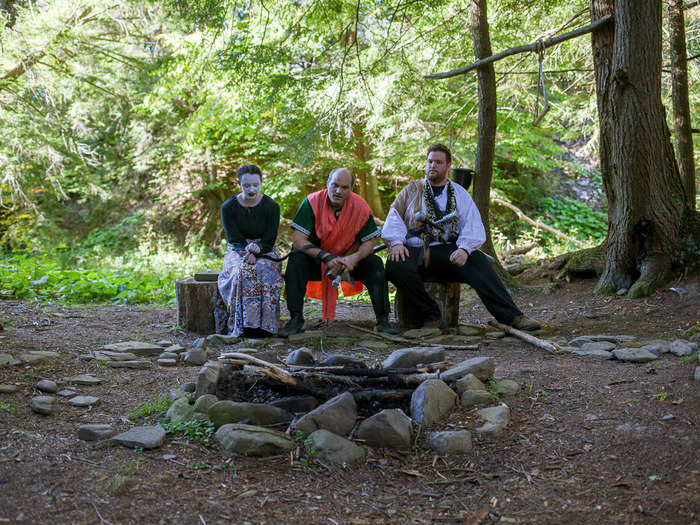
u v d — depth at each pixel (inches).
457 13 323.0
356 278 197.9
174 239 551.8
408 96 365.4
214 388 122.8
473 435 108.8
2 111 453.7
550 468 97.5
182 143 499.8
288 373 124.0
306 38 342.3
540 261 304.8
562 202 584.1
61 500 83.2
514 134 483.8
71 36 445.1
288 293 190.5
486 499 91.0
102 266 455.5
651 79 226.4
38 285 288.5
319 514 86.0
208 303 200.5
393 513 87.6
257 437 101.6
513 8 322.7
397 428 106.4
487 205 278.7
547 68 378.0
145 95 484.1
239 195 192.5
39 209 555.8
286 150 350.3
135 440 100.9
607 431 105.7
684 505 83.3
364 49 349.4
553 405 118.5
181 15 305.0
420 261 190.4
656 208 233.8
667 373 130.7
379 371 127.6
